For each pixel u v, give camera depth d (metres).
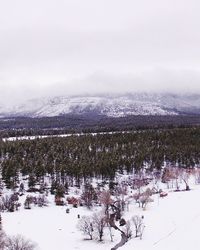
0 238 112.62
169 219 155.00
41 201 185.00
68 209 172.12
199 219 150.62
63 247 125.00
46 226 149.50
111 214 162.50
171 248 120.12
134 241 129.75
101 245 127.56
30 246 115.81
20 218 160.38
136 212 172.25
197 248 118.56
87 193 191.62
